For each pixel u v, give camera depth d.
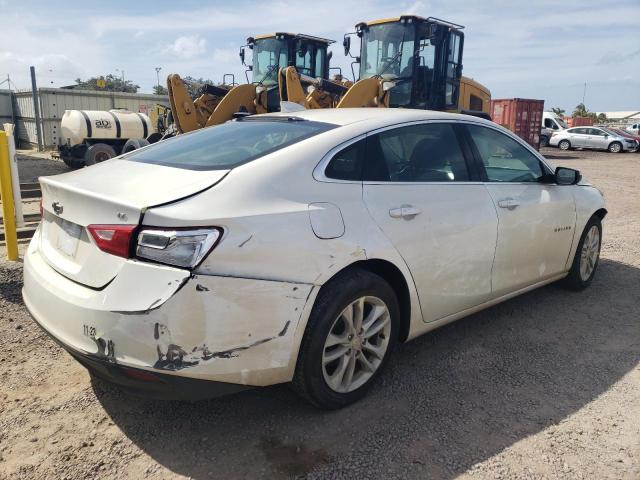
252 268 2.55
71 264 2.74
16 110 29.39
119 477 2.53
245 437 2.84
